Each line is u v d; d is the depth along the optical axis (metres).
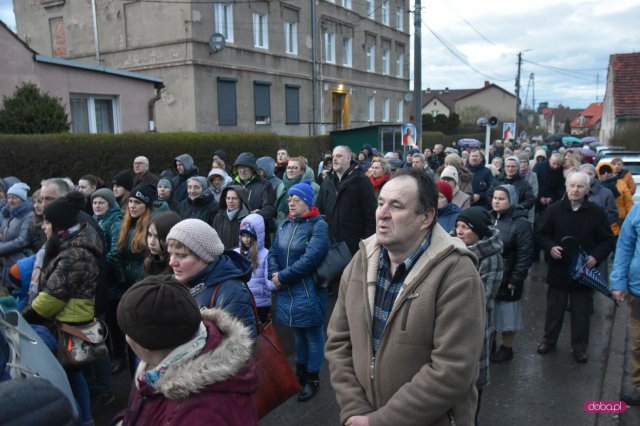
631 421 3.77
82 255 3.21
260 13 21.41
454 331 1.91
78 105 12.96
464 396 2.04
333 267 4.04
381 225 2.07
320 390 4.26
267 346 2.94
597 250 4.66
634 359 3.99
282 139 17.05
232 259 3.02
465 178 7.03
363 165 9.61
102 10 19.50
